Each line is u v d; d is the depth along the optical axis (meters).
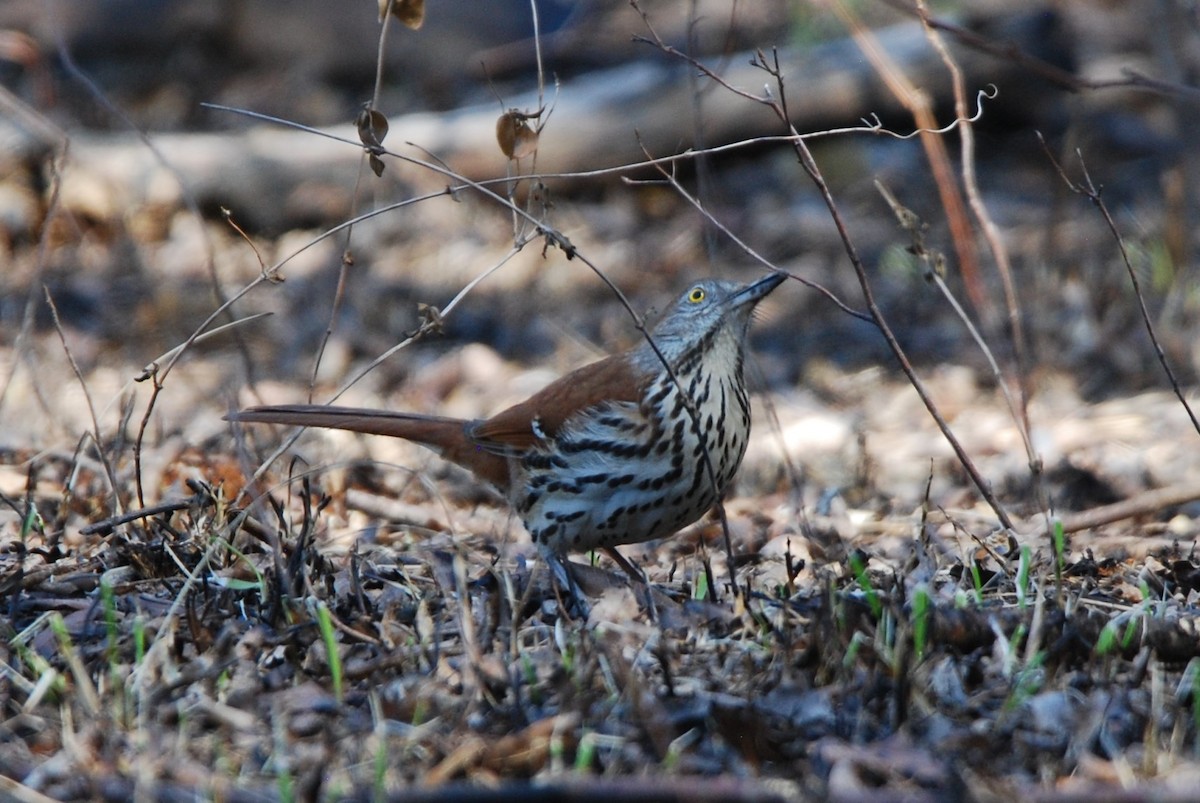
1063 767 6.39
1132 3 23.19
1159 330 16.41
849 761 6.28
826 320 17.72
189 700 7.04
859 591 8.28
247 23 24.64
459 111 21.95
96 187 19.84
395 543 10.23
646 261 19.59
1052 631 7.53
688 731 6.68
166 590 8.58
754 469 13.04
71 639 7.80
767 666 7.32
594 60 24.23
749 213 20.83
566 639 7.74
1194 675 7.00
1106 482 12.01
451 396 15.85
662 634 7.67
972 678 7.09
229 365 16.25
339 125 23.08
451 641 7.82
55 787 6.32
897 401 15.23
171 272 18.84
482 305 18.39
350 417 9.77
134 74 24.42
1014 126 22.17
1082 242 18.92
